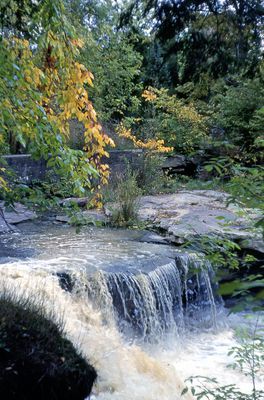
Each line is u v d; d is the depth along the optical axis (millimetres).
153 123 12898
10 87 2770
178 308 5922
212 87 14781
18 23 3266
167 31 12562
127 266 5594
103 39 14352
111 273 5219
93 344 4020
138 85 15477
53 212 8711
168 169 11836
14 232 7219
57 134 2898
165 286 5715
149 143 10953
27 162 9516
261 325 5672
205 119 14078
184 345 5449
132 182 8781
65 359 2781
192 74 13539
